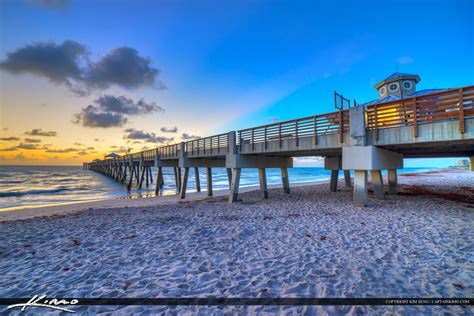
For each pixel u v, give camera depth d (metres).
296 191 17.84
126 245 5.86
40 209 14.97
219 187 31.14
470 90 6.70
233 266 4.50
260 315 2.97
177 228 7.34
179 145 20.64
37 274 4.38
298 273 4.11
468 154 14.11
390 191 13.16
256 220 8.14
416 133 7.62
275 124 11.99
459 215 7.91
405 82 15.47
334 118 9.98
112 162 55.75
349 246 5.34
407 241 5.54
